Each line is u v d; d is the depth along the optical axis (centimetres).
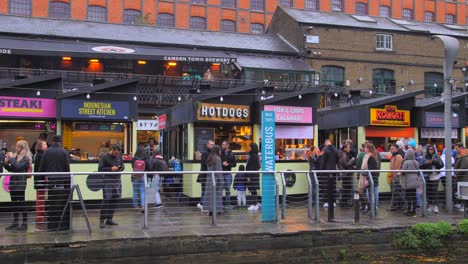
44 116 1273
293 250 918
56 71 2231
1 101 1229
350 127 1653
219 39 2812
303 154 1495
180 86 2462
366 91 2755
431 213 1141
